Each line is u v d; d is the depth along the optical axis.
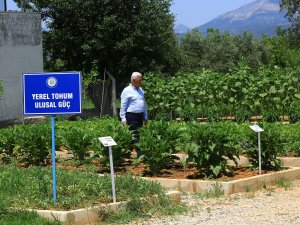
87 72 32.38
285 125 17.53
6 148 14.63
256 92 23.89
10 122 25.36
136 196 9.04
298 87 23.58
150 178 11.38
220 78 24.94
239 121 23.31
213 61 55.28
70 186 9.15
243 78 24.17
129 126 13.10
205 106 25.45
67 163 13.34
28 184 9.52
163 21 32.19
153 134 12.07
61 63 33.62
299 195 10.38
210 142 11.19
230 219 8.52
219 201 9.93
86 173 10.55
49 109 8.78
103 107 28.19
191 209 9.26
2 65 26.67
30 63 27.75
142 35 31.12
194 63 48.53
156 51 32.59
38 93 8.79
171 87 25.78
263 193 10.62
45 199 8.70
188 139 11.48
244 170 12.15
